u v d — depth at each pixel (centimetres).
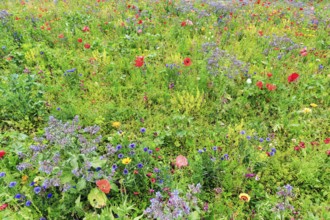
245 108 452
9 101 427
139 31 667
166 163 363
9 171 331
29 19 747
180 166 314
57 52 580
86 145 307
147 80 508
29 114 426
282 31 731
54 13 808
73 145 316
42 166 280
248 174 326
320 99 476
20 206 282
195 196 294
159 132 395
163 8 872
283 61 569
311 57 600
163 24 763
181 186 313
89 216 275
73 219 292
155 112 440
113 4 917
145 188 319
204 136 399
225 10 878
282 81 515
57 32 689
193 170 338
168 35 684
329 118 435
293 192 327
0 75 511
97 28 723
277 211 284
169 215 244
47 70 527
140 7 880
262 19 827
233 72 490
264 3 1020
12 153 361
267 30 738
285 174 344
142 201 306
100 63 552
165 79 503
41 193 294
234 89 481
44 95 460
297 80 502
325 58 594
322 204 308
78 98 464
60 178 284
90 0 950
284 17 867
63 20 751
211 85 478
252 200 319
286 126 414
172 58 558
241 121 396
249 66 548
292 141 389
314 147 369
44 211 291
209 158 331
